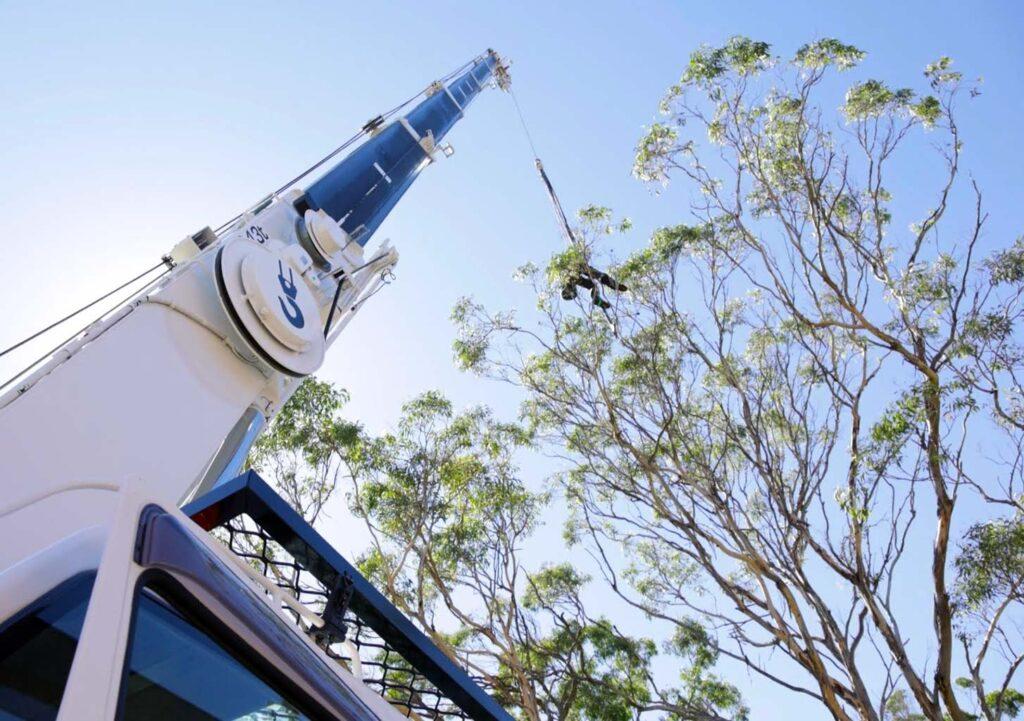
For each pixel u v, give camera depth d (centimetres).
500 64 2398
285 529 596
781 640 1488
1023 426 1558
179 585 285
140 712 261
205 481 765
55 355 614
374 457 1975
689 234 1831
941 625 1441
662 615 1745
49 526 521
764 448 1661
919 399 1509
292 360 791
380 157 1298
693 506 1684
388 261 1077
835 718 1423
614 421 1797
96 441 595
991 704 1848
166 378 674
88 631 227
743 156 1856
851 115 1795
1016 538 1451
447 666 651
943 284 1686
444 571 1909
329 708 343
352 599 611
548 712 1766
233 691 302
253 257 805
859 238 1784
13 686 251
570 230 1895
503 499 1952
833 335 1766
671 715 1756
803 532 1546
